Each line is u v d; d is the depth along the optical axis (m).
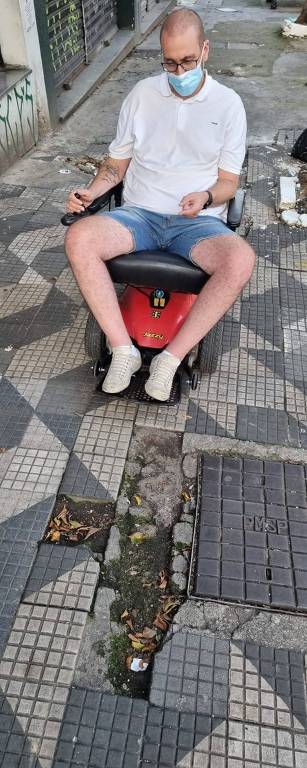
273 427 2.82
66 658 1.97
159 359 2.46
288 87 7.35
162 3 10.88
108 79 7.59
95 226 2.40
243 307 3.61
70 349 3.23
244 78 7.65
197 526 2.37
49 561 2.23
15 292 3.68
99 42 7.94
